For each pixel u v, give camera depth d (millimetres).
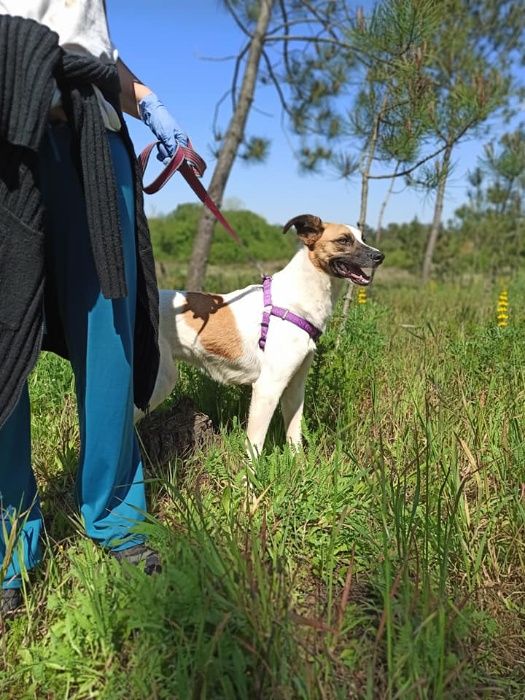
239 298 1688
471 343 2230
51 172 937
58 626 893
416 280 8758
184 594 839
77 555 1051
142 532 1002
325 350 1947
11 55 806
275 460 1318
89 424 1019
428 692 806
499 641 969
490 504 1229
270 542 1117
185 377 2020
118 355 1003
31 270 865
